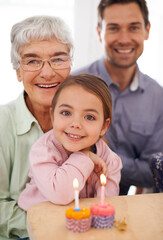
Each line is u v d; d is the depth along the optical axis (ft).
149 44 9.36
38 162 3.05
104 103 3.25
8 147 3.83
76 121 3.06
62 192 2.80
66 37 3.88
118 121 6.32
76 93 3.10
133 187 8.89
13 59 3.95
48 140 3.32
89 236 2.30
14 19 8.58
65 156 3.37
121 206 2.81
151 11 9.10
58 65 3.84
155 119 6.40
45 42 3.76
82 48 8.25
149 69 9.49
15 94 9.18
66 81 3.25
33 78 3.83
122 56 6.21
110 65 6.38
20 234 3.55
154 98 6.42
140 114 6.35
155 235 2.34
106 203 2.76
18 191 3.81
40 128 3.92
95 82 3.25
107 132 6.24
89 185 3.42
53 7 8.57
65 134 3.14
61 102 3.13
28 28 3.70
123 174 6.09
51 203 2.85
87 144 3.17
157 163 4.15
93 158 3.32
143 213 2.68
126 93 6.34
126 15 5.98
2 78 9.01
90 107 3.09
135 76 6.40
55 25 3.77
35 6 8.58
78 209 2.39
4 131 3.82
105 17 6.15
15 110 4.01
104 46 6.32
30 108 4.08
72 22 8.62
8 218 3.51
